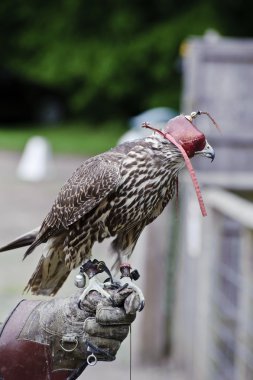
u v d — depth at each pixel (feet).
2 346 13.08
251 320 27.48
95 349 12.80
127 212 14.30
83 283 13.25
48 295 15.15
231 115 34.45
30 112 128.67
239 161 34.30
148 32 107.24
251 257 26.86
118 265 14.90
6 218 56.08
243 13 102.83
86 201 14.38
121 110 118.11
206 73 34.45
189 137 13.23
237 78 34.50
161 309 33.40
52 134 113.29
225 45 34.37
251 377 27.22
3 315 34.22
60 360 13.03
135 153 14.06
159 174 13.98
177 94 108.37
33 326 13.07
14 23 118.01
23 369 13.07
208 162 34.04
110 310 12.70
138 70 109.70
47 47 115.75
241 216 25.31
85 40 113.70
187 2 107.04
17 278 40.83
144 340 33.37
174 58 105.50
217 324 29.91
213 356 29.78
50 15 116.47
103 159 14.58
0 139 106.32
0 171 77.66
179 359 32.58
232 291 30.09
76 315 12.98
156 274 33.42
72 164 84.69
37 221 55.57
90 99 115.55
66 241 14.70
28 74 117.39
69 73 114.11
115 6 111.24
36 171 73.77
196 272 30.86
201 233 30.01
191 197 31.37
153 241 33.24
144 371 32.19
